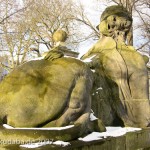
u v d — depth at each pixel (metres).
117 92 5.57
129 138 4.93
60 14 21.53
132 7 16.50
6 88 4.04
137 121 5.69
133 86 5.80
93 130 4.51
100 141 4.24
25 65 4.25
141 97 5.82
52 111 3.90
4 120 3.87
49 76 4.10
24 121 3.83
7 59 21.84
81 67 4.34
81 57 6.34
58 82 4.07
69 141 3.81
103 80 5.48
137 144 5.14
